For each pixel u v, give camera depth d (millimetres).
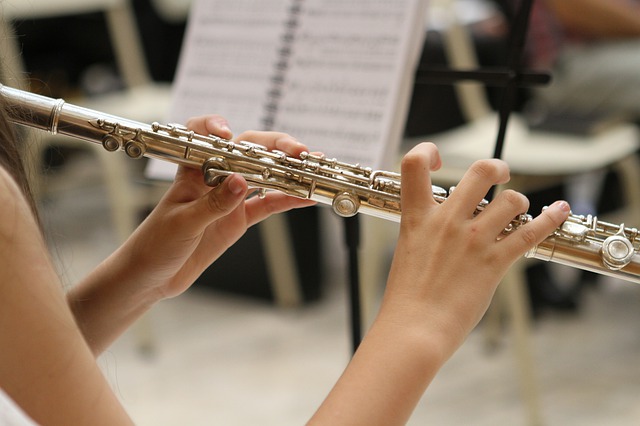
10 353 990
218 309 4254
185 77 2365
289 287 4191
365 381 1134
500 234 1268
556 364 3545
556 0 4145
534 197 3775
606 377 3418
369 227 3324
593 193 4988
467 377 3488
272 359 3715
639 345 3668
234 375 3592
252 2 2326
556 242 1341
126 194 3746
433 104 3346
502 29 4062
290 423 3207
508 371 3516
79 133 1466
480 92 3703
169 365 3711
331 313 4160
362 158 2049
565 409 3201
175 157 1472
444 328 1157
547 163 3035
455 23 3406
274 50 2248
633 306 4066
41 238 1055
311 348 3793
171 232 1440
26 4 3746
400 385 1131
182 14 4906
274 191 1598
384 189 1453
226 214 1432
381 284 4348
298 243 4184
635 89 3842
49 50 5070
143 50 5082
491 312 3658
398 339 1148
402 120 2086
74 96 4488
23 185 1237
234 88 2279
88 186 5707
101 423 1036
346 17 2160
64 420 1013
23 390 998
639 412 3146
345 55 2135
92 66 5152
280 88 2207
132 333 4047
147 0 5055
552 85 4043
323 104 2133
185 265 1577
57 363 1009
